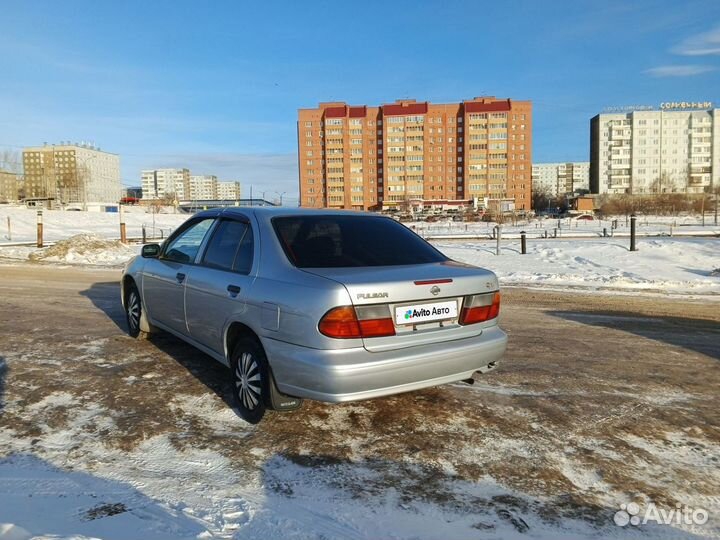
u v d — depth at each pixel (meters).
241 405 3.81
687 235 30.45
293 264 3.58
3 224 44.28
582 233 35.31
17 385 4.46
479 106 123.06
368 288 3.21
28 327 6.65
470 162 123.62
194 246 4.80
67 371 4.84
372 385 3.21
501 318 7.67
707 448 3.42
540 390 4.48
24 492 2.79
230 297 3.84
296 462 3.19
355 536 2.46
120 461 3.18
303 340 3.22
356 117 128.38
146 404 4.08
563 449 3.38
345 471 3.08
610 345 6.05
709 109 133.00
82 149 117.06
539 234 35.09
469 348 3.58
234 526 2.53
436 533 2.49
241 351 3.80
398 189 126.94
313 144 130.12
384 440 3.50
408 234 4.43
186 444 3.42
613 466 3.17
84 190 99.06
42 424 3.68
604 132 136.25
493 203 87.94
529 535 2.48
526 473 3.08
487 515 2.65
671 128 132.25
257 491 2.86
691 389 4.54
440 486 2.92
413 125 125.44
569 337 6.46
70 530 2.42
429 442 3.47
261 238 3.91
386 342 3.27
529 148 122.44
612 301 9.26
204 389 4.42
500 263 15.42
